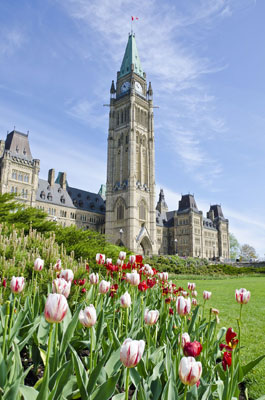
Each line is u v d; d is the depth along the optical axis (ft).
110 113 342.23
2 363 10.77
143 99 341.21
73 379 11.80
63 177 338.75
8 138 279.08
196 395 11.12
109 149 332.39
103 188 461.78
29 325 15.43
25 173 266.77
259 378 20.39
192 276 139.23
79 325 17.93
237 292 13.51
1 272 23.06
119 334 17.11
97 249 49.11
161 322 19.51
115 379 9.87
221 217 462.60
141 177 318.04
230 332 11.41
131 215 287.28
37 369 15.19
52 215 304.50
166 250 401.70
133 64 339.98
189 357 8.43
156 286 32.22
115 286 21.27
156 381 12.02
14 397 8.91
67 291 12.51
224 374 14.32
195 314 18.47
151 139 334.65
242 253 517.55
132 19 381.60
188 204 403.95
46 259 28.45
